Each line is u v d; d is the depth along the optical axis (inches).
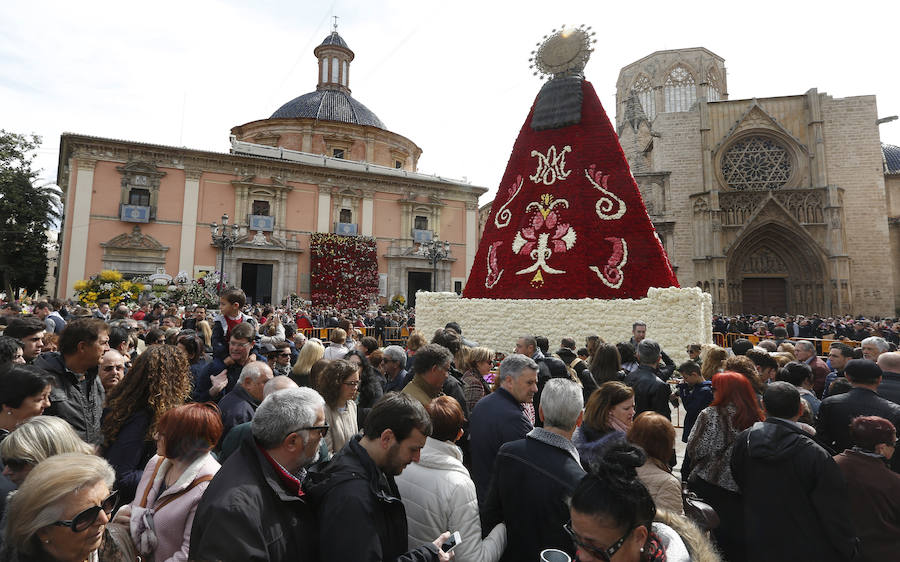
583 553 79.0
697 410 232.1
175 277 1280.8
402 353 247.8
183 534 103.8
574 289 567.2
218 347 227.9
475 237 1670.8
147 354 144.4
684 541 93.9
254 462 96.4
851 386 202.1
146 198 1293.1
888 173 1734.7
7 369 127.3
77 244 1203.9
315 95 1824.6
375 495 95.2
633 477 80.4
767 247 1498.5
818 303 1414.9
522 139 666.2
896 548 135.9
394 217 1560.0
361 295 1450.5
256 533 85.0
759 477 138.2
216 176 1360.7
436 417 126.7
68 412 156.1
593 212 588.4
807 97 1503.4
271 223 1391.5
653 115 2000.5
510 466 124.3
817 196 1445.6
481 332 605.6
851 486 142.5
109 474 83.1
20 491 75.2
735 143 1552.7
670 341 505.4
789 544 129.8
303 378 209.5
